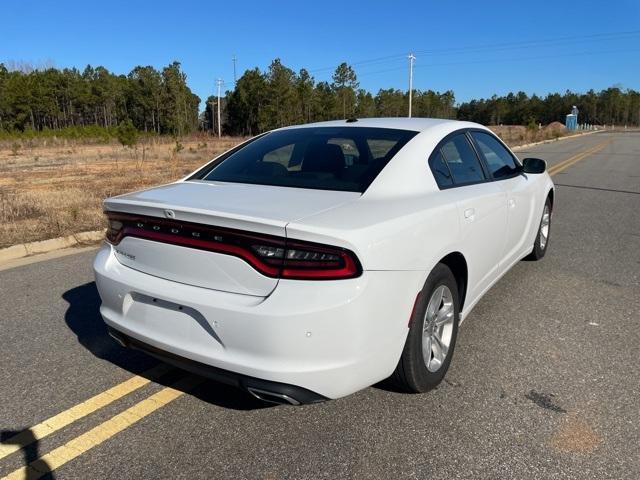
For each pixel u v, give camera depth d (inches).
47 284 206.1
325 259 92.5
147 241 109.7
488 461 99.4
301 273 92.8
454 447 103.7
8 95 3447.3
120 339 117.5
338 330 93.7
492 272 161.5
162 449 104.1
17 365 139.3
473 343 149.9
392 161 125.1
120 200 115.5
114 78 4180.6
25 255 251.6
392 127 143.9
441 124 150.2
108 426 112.0
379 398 121.3
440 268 119.8
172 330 105.3
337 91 3125.0
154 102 3577.8
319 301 92.3
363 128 144.6
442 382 128.2
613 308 176.4
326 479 95.2
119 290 112.9
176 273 106.0
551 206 240.1
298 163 133.6
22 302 185.8
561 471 96.5
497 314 171.3
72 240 272.2
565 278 208.2
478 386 126.5
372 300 96.5
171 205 105.7
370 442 105.5
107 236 121.8
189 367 104.7
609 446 103.6
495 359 140.3
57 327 164.1
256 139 158.4
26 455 102.7
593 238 278.4
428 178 128.0
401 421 112.3
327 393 97.0
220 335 97.7
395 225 103.8
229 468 98.3
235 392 125.5
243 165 140.3
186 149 1263.5
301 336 92.4
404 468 97.9
